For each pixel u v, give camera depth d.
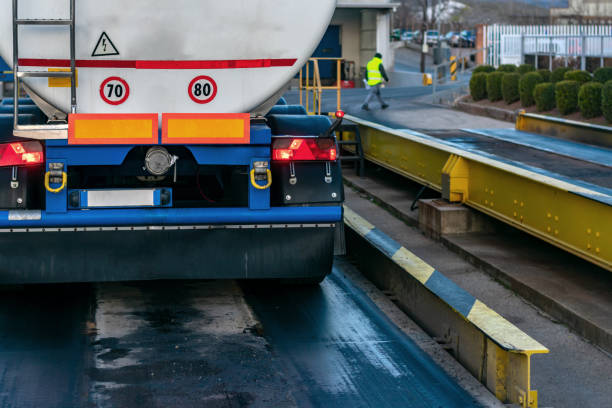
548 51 30.80
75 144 6.59
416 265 7.67
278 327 7.12
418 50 72.12
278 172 7.20
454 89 30.92
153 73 6.75
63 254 6.98
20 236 6.92
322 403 5.53
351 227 9.37
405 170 12.74
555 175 10.87
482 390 5.78
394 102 28.50
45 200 6.86
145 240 7.05
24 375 5.97
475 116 23.95
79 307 7.63
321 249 7.34
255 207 7.07
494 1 79.81
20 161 6.76
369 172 15.81
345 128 14.95
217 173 7.64
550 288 7.96
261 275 7.27
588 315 7.09
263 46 6.83
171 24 6.66
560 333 7.12
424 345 6.69
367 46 41.88
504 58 33.44
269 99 7.05
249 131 6.81
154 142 6.64
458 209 10.40
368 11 41.44
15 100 6.50
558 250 9.54
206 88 6.84
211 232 7.14
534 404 5.40
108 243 7.01
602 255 7.33
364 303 7.87
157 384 5.83
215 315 7.44
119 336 6.84
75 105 6.63
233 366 6.18
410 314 7.42
